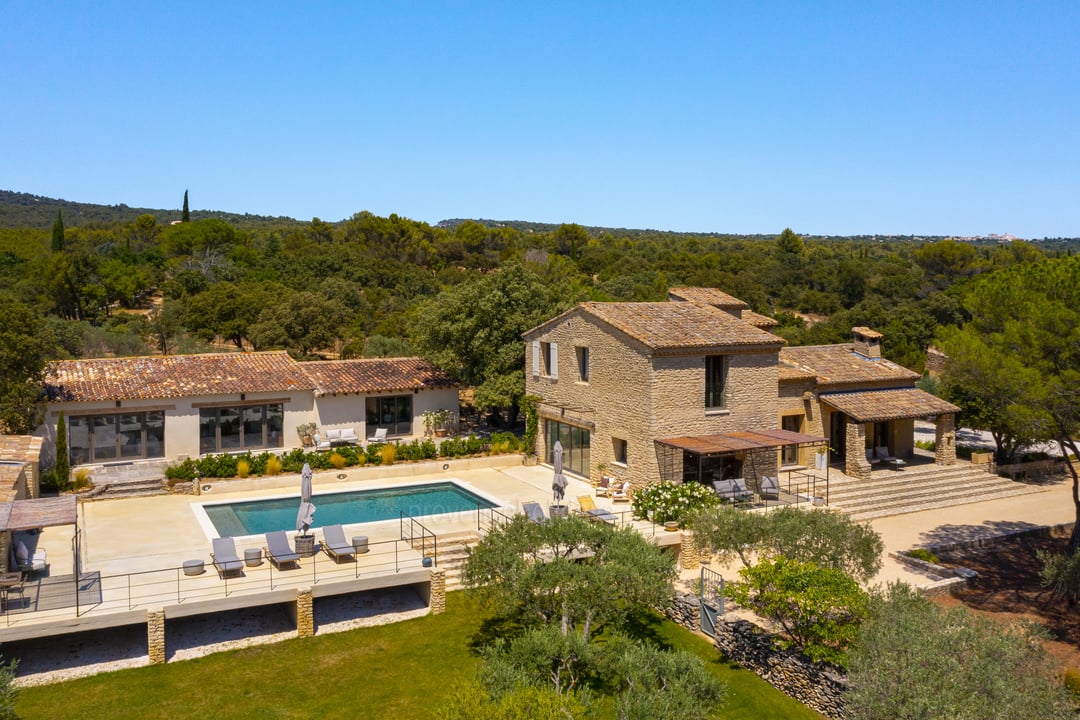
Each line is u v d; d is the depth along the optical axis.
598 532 19.25
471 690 12.90
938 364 55.94
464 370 41.28
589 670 15.78
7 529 18.33
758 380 32.84
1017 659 14.47
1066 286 23.67
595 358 33.56
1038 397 22.89
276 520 28.78
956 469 37.12
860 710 14.12
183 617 21.89
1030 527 30.72
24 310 31.03
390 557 24.09
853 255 133.62
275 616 22.50
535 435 38.56
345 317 69.06
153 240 137.38
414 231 134.00
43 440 31.17
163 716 17.17
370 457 35.72
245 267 104.56
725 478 32.25
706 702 14.55
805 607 18.34
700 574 25.22
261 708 17.62
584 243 145.25
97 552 24.27
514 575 17.97
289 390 37.34
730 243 174.38
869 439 38.44
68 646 20.25
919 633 15.04
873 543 21.17
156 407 34.59
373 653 20.36
